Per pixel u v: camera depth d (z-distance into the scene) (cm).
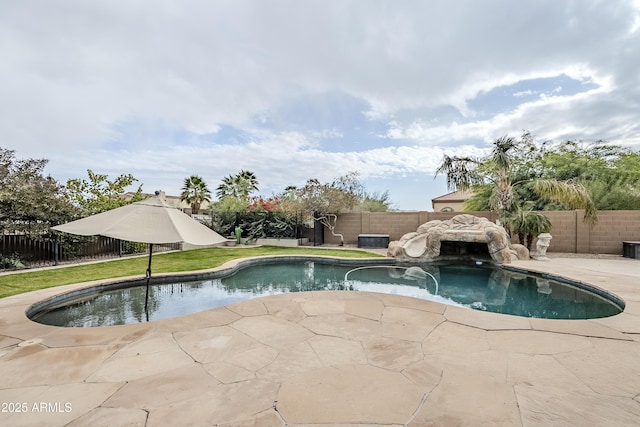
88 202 1208
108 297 644
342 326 392
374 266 1049
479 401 228
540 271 800
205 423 204
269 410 218
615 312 538
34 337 355
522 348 323
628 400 229
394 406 222
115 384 254
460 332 370
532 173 1605
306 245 1692
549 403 225
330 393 240
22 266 875
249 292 721
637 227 1166
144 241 414
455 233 1038
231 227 1756
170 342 343
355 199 1758
